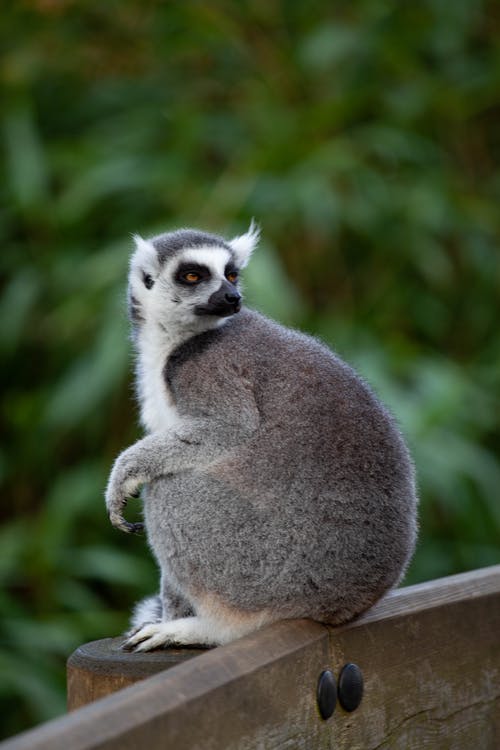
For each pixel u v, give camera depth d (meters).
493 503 15.76
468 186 19.34
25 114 18.05
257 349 9.04
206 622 8.40
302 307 16.98
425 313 18.20
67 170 17.97
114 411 17.28
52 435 16.91
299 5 19.88
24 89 18.72
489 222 18.00
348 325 16.72
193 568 8.54
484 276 18.33
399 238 17.66
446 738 8.05
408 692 7.82
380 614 7.82
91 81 19.64
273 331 9.26
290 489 8.27
